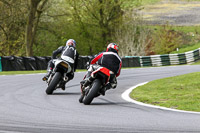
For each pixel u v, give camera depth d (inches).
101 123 871.7
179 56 4997.5
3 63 3553.2
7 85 1920.5
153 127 823.7
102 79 1229.7
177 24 7475.4
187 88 1662.2
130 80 2333.9
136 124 858.8
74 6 5930.1
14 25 5506.9
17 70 3639.3
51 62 1595.7
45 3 5275.6
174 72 2952.8
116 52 1270.9
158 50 6146.7
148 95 1501.0
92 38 6205.7
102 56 1256.8
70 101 1326.3
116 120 912.9
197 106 1164.5
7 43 5487.2
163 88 1715.1
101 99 1424.7
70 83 2098.9
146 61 4758.9
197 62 5118.1
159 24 7416.3
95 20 6166.3
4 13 5310.0
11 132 772.0
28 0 5172.2
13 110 1073.5
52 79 1518.2
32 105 1190.9
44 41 5812.0
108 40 6200.8
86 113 1029.8
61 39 5895.7
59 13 5708.7
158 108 1151.0
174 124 857.5
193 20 7805.1
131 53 5757.9
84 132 774.5
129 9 6131.9
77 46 6127.0
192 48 6259.8
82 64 4158.5
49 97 1444.4
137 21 6067.9
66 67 1505.9
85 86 1261.1
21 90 1694.1
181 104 1210.6
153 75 2714.1
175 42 6151.6
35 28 5236.2
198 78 2015.3
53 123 869.2
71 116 971.9
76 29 6038.4
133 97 1488.7
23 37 5541.3
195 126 832.9
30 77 2433.6
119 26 6018.7
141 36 5851.4
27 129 800.9
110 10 6008.9
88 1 5979.3
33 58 3772.1
